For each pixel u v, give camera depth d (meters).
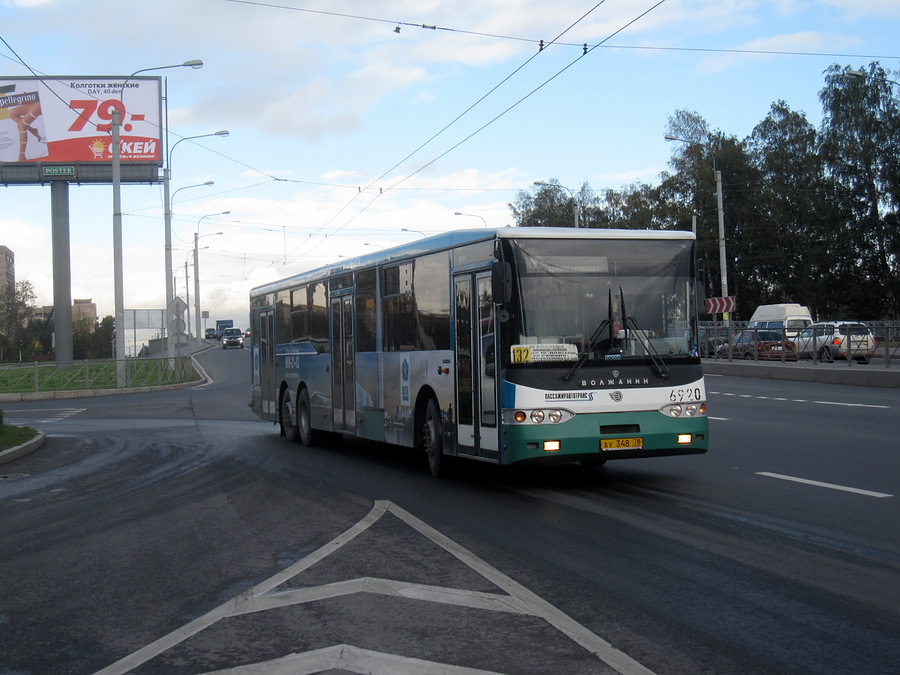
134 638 5.56
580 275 10.02
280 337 18.36
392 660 4.91
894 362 28.03
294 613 5.90
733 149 69.06
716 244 68.44
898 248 63.44
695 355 10.27
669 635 5.21
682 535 7.79
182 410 27.48
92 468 14.59
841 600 5.80
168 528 9.18
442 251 11.34
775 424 16.52
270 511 9.91
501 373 9.89
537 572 6.72
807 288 66.06
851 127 65.19
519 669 4.71
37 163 57.31
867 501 8.98
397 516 9.21
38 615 6.16
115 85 57.69
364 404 13.98
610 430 9.84
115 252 36.16
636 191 81.19
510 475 11.83
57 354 57.31
